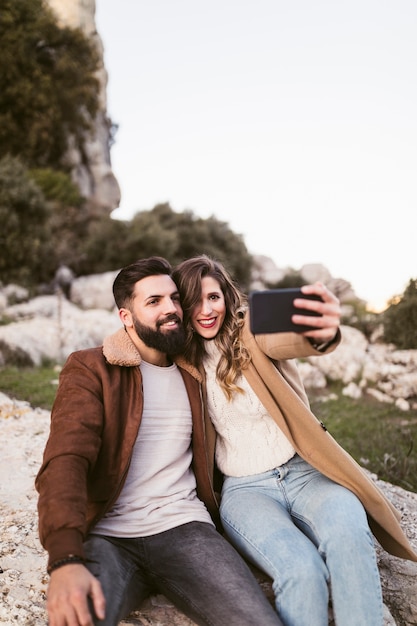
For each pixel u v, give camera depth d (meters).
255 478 2.36
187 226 24.33
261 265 25.95
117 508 2.15
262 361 2.34
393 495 3.48
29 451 3.81
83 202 24.00
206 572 1.92
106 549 2.00
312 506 2.21
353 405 7.84
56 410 2.10
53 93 24.62
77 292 16.62
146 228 20.89
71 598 1.64
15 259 16.22
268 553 2.01
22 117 24.27
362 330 11.65
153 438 2.25
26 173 17.98
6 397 5.25
